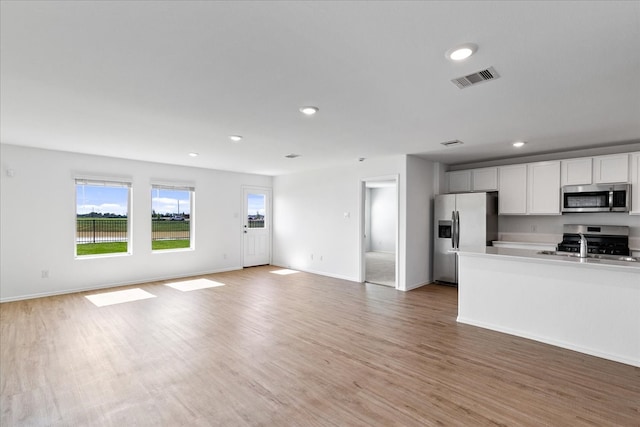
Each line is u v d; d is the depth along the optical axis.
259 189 7.80
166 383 2.45
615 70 2.22
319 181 6.86
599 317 2.97
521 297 3.44
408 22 1.67
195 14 1.60
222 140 4.29
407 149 4.90
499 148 4.84
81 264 5.29
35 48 1.94
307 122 3.47
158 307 4.40
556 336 3.20
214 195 6.98
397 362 2.81
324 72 2.27
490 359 2.88
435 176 6.09
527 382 2.47
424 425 1.97
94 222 5.54
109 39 1.84
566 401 2.22
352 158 5.66
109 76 2.33
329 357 2.90
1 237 4.60
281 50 1.97
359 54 2.02
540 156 5.30
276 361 2.82
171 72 2.27
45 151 4.93
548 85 2.48
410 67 2.19
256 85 2.49
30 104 2.90
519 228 5.65
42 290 4.93
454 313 4.21
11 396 2.26
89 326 3.65
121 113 3.16
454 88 2.54
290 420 2.02
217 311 4.25
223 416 2.06
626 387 2.40
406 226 5.37
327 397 2.27
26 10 1.56
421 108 3.02
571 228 5.06
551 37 1.81
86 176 5.29
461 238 5.54
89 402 2.20
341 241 6.41
